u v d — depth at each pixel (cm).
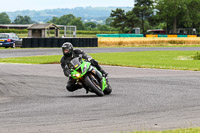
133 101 2503
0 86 3456
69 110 2202
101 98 2656
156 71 4725
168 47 13238
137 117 1978
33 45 10625
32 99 2725
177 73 4450
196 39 16100
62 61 2708
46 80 3847
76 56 2684
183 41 15575
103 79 2761
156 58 7419
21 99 2741
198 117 1977
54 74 4394
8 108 2331
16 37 10450
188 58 7544
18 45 10431
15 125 1825
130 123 1838
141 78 3931
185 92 2920
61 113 2112
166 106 2306
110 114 2064
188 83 3478
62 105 2391
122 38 13550
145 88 3181
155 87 3231
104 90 2820
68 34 17188
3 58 6938
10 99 2755
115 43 13288
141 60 6794
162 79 3822
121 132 1625
